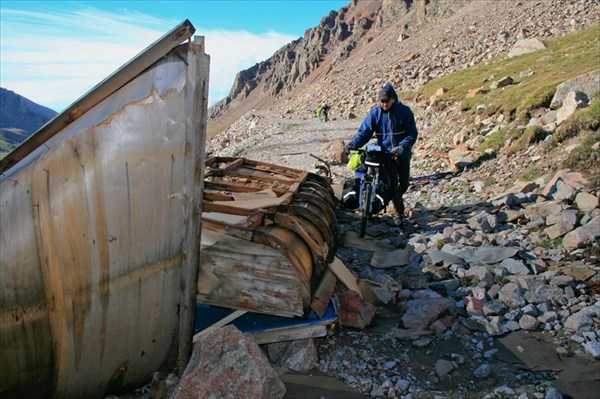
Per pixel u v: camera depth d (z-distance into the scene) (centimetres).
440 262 570
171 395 348
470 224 668
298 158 1655
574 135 873
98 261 329
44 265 305
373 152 676
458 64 3878
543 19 3762
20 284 299
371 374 395
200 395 331
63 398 346
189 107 353
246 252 404
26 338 309
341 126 2812
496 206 732
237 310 420
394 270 584
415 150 1412
